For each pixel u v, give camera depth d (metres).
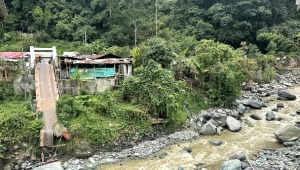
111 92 23.19
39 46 49.50
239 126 21.62
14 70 23.08
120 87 23.39
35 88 22.48
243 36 49.22
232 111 25.08
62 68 26.27
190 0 58.62
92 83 23.64
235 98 27.34
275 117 23.80
